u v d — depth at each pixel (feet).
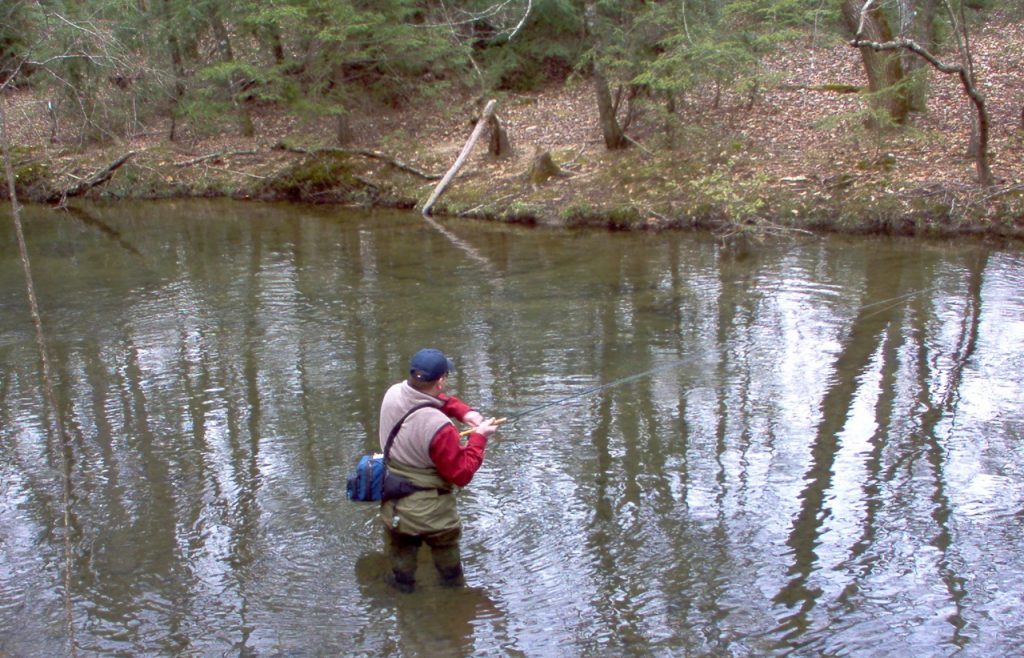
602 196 50.16
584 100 65.67
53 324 31.78
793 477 18.61
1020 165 44.27
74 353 28.27
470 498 17.98
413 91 68.90
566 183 52.60
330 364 26.53
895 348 26.55
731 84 53.01
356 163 60.90
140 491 18.61
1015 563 15.35
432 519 14.83
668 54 50.16
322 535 16.69
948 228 41.88
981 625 13.73
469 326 30.30
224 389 24.61
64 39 46.57
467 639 13.67
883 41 47.75
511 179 55.01
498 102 65.98
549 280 36.76
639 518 17.10
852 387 23.56
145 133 70.69
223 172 65.10
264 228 51.52
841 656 13.12
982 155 42.32
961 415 21.54
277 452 20.33
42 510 17.95
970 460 19.19
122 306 34.19
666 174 50.39
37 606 14.69
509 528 16.80
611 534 16.55
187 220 55.06
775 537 16.35
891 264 36.94
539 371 25.52
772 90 58.18
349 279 37.96
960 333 27.71
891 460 19.29
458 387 24.35
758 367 25.34
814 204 44.96
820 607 14.28
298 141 65.67
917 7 50.44
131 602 14.75
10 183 13.33
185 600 14.76
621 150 55.06
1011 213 41.04
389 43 62.18
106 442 21.21
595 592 14.82
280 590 14.99
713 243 43.09
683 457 19.66
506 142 58.34
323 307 33.35
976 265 36.14
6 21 48.24
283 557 15.97
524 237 46.55
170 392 24.49
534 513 17.35
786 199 45.65
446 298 34.27
